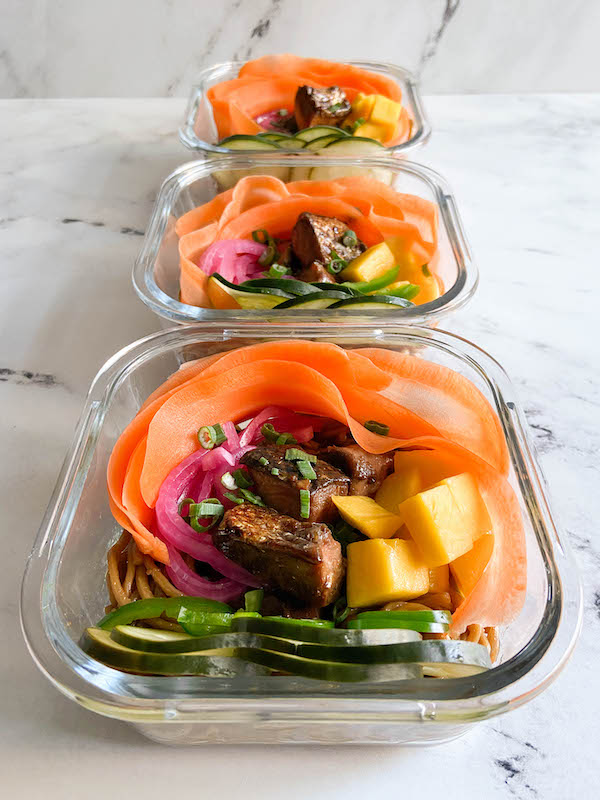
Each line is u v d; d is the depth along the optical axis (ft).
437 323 1.26
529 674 0.79
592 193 1.82
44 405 1.31
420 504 0.94
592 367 1.37
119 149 1.98
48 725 0.91
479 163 1.92
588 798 0.86
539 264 1.60
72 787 0.86
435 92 2.59
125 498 0.99
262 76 1.82
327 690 0.78
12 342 1.43
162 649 0.84
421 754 0.89
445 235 1.41
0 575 1.06
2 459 1.21
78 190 1.84
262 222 1.48
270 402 1.13
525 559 0.93
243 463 1.05
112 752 0.89
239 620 0.89
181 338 1.14
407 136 1.71
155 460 1.02
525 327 1.45
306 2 2.34
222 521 0.97
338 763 0.88
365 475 1.04
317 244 1.37
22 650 0.98
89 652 0.85
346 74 1.83
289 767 0.88
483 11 2.38
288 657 0.81
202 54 2.48
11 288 1.56
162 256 1.38
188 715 0.77
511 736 0.91
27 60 2.49
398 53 2.48
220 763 0.88
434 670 0.84
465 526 0.96
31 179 1.87
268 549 0.92
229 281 1.40
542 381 1.34
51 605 0.87
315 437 1.14
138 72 2.53
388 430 1.10
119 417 1.11
